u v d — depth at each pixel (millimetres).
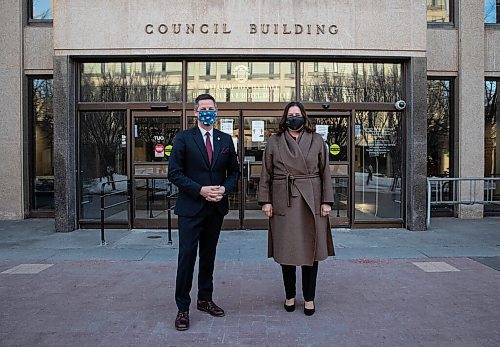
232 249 7500
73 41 8961
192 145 4367
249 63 9336
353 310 4668
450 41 10867
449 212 11016
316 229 4469
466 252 7270
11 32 10547
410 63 9203
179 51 8977
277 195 4551
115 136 9359
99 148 9383
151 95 9367
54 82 8969
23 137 10695
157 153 9297
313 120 9312
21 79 10602
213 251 4590
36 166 10930
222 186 4406
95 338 3990
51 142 10922
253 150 9227
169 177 4324
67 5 8953
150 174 9305
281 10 8984
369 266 6414
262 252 7289
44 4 10750
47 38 10625
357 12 9055
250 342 3902
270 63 9336
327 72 9406
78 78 9328
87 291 5316
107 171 9383
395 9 9086
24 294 5207
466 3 10812
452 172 11023
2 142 10609
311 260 4426
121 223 9336
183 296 4254
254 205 9242
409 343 3877
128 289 5391
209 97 4441
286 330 4160
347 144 9328
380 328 4199
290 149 4543
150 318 4469
